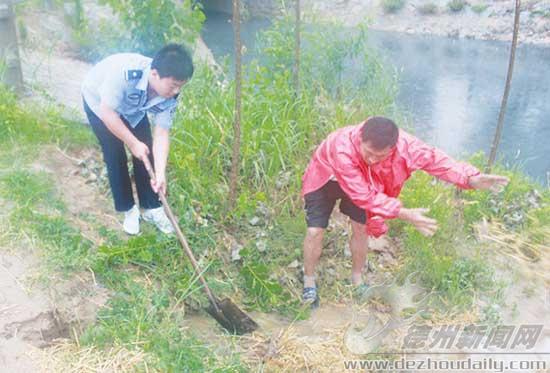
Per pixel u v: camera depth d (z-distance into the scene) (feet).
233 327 12.84
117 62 12.42
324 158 12.90
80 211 14.78
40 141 16.85
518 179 19.99
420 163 12.48
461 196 18.06
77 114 19.06
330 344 12.95
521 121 34.19
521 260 16.33
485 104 36.88
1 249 12.49
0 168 15.15
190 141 17.49
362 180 12.12
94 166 16.81
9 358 10.45
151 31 19.90
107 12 30.14
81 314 11.76
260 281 13.87
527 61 48.65
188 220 15.01
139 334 11.39
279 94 19.45
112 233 14.05
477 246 16.43
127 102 12.62
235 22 14.69
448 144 30.09
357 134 12.30
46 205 14.26
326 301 14.51
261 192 16.71
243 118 18.20
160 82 12.15
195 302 13.16
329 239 16.19
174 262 13.89
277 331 13.19
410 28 61.31
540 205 18.70
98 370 10.57
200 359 11.32
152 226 14.76
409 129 22.65
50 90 21.18
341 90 22.91
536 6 57.72
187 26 20.43
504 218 17.93
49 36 27.50
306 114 19.71
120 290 12.53
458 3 60.75
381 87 23.81
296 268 15.20
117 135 12.53
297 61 20.26
